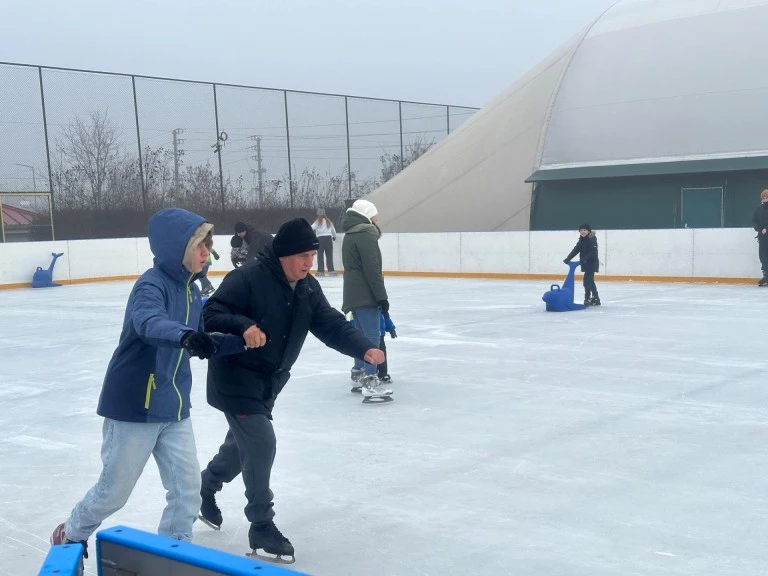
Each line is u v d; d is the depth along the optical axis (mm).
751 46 23688
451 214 26750
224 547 4105
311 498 4770
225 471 4195
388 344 10531
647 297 15438
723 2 25438
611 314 13047
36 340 11938
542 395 7324
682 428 6082
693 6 26031
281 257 3686
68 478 5293
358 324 7125
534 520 4320
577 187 24625
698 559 3773
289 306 3717
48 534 4316
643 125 23984
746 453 5418
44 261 22453
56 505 4777
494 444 5777
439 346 10281
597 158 24406
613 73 25672
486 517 4383
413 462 5414
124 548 2000
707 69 23859
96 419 6965
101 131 24750
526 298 16000
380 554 3936
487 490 4816
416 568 3760
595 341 10328
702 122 23062
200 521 4480
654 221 23344
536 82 28188
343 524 4344
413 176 29078
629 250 19141
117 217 25234
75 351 10820
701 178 22641
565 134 25484
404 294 17469
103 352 10688
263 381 3781
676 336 10539
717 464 5195
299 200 29156
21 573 3816
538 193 25312
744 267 17594
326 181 29797
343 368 9117
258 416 3789
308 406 7172
